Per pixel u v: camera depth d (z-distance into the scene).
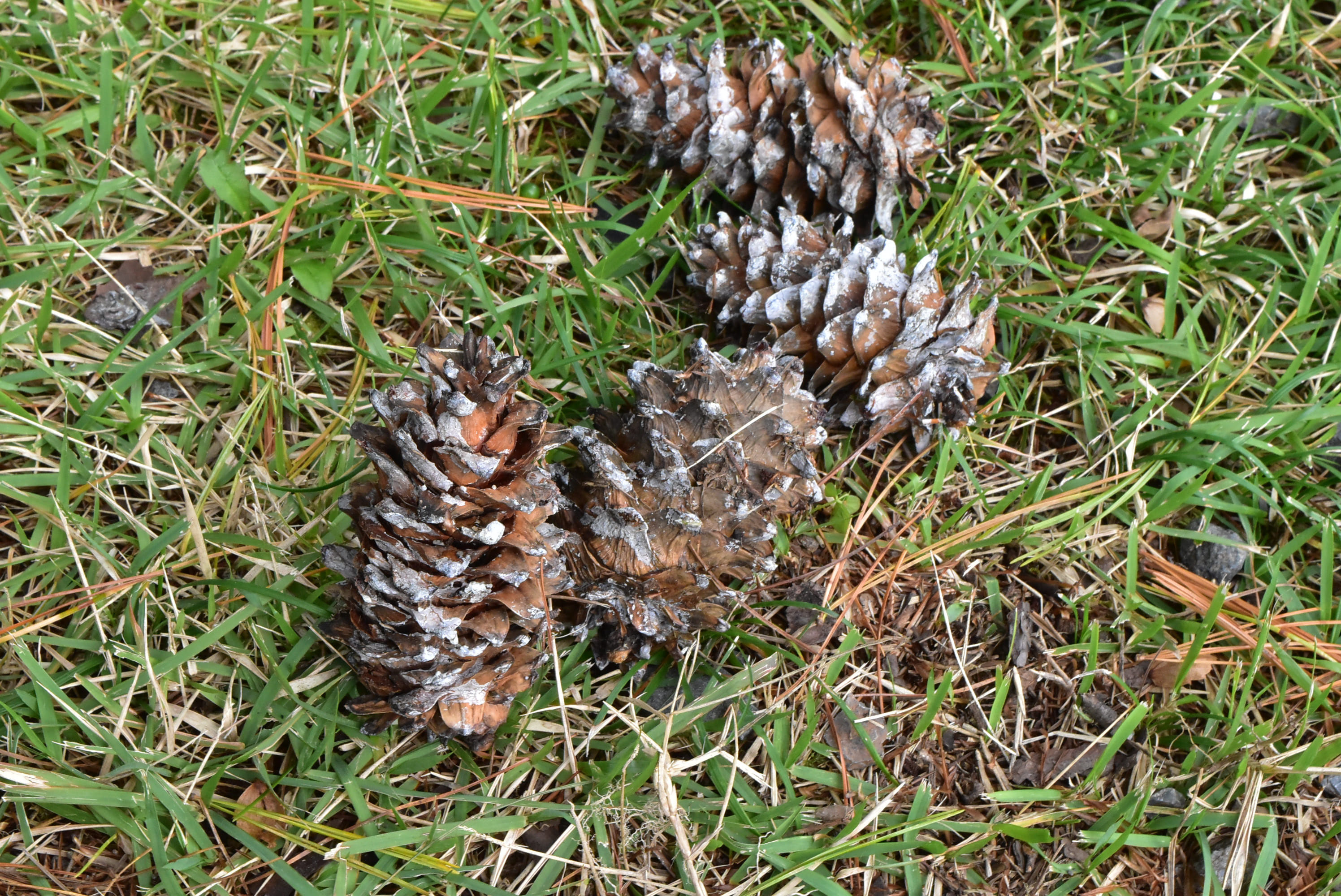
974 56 1.05
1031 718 0.97
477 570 0.90
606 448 0.92
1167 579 0.99
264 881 0.93
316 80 1.03
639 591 0.93
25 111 1.02
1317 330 1.02
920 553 0.98
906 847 0.94
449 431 0.88
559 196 1.03
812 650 0.96
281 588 0.95
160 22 1.02
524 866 0.94
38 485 0.96
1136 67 1.06
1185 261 1.04
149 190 1.01
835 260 0.96
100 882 0.93
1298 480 1.00
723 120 0.99
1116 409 1.01
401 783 0.94
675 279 1.01
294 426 0.98
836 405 0.98
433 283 1.01
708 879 0.94
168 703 0.95
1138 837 0.95
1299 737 0.95
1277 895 0.95
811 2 1.05
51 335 0.98
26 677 0.94
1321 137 1.05
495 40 1.04
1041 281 1.03
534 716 0.95
